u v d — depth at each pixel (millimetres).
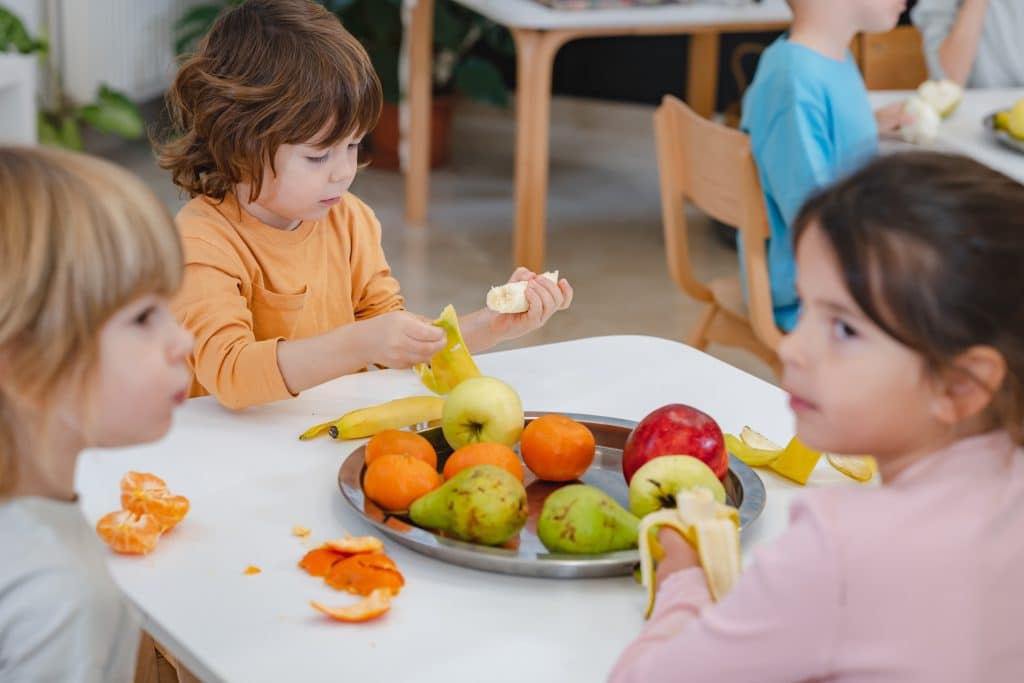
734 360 3270
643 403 1354
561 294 1412
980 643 738
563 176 4914
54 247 765
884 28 2258
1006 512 748
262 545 1025
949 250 710
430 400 1268
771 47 2297
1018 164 2199
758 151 2268
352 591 955
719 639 759
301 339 1394
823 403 773
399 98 4680
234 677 849
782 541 750
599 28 3385
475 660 880
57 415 813
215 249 1407
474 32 4812
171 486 1121
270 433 1247
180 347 838
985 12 3025
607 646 903
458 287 3652
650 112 5301
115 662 874
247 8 1401
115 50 4508
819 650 739
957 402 749
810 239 770
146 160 4719
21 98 3537
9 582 815
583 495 990
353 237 1609
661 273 3883
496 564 968
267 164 1376
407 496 1036
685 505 912
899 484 764
